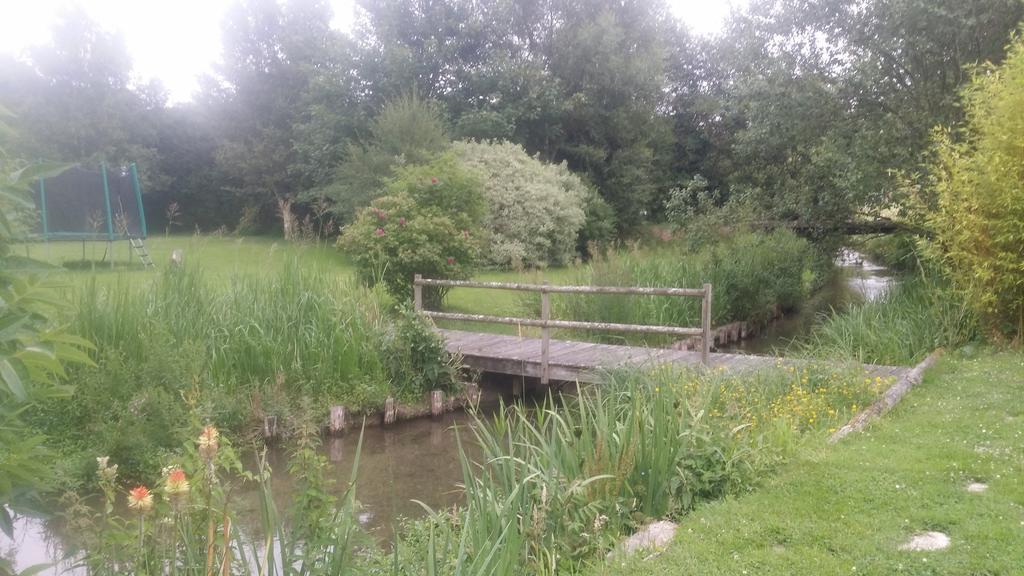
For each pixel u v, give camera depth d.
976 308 10.15
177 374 8.02
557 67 32.12
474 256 14.84
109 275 11.11
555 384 10.88
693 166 37.09
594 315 13.60
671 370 7.43
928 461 5.50
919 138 14.18
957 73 13.91
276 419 8.57
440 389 10.23
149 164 34.78
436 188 14.93
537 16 32.28
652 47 32.91
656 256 17.42
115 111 33.38
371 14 31.53
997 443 5.93
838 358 9.00
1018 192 9.37
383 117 23.92
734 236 17.14
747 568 4.00
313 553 3.66
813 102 15.10
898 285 13.00
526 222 22.66
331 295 10.64
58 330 2.38
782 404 7.11
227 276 11.67
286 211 16.41
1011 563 3.88
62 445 7.32
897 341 10.25
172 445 7.19
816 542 4.29
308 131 30.70
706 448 5.31
